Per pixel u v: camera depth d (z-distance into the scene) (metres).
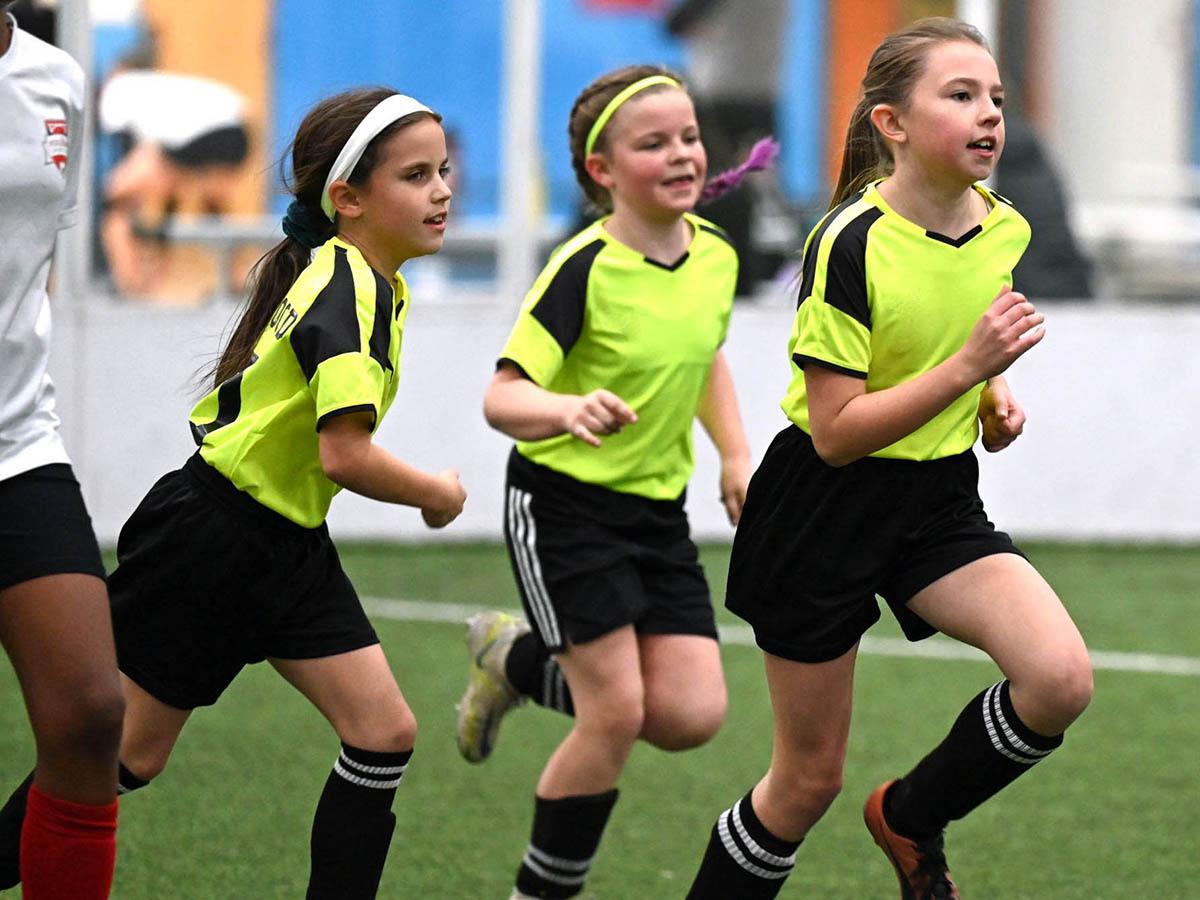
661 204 13.91
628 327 13.80
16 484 9.76
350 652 11.46
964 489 11.60
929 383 10.56
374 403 10.94
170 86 29.77
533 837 13.30
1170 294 32.53
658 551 13.82
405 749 11.47
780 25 33.84
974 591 11.18
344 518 30.52
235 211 30.20
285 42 30.66
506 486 14.14
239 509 11.35
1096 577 28.22
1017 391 31.22
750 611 11.74
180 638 11.47
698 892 12.09
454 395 30.39
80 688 9.56
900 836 11.91
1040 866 14.75
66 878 9.87
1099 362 31.27
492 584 27.11
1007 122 32.16
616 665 13.23
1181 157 32.59
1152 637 24.14
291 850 14.79
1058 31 32.25
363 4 30.88
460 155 31.42
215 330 29.31
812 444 11.48
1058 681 10.74
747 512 11.84
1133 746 18.77
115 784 9.95
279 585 11.41
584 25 34.34
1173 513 31.45
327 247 11.48
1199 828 15.88
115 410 29.23
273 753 18.03
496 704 15.34
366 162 11.58
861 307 11.09
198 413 11.77
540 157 31.75
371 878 11.49
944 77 11.02
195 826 15.42
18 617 9.62
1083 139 32.41
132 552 11.56
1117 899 13.89
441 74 31.67
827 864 14.80
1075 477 31.34
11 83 9.66
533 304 13.70
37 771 9.88
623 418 11.86
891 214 11.26
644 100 13.93
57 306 29.02
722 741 18.89
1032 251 31.89
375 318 11.21
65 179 9.98
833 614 11.43
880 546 11.39
